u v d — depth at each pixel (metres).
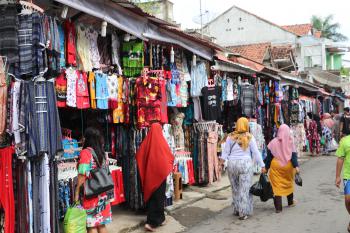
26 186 4.93
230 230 6.89
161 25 7.70
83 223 5.19
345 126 6.11
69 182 6.28
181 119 10.02
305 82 18.56
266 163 8.22
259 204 8.93
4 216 4.79
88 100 6.40
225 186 10.55
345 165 6.00
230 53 11.50
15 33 4.80
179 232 6.86
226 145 7.77
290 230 6.73
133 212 7.86
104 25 6.35
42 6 5.87
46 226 5.06
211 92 10.04
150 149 6.88
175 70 9.12
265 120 14.70
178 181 8.95
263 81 14.88
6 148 4.82
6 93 4.72
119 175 7.21
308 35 37.03
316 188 10.43
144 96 7.38
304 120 18.91
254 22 33.41
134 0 14.82
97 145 5.38
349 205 6.02
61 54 5.92
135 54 7.54
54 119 5.10
